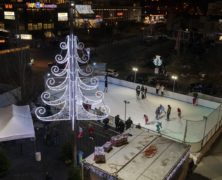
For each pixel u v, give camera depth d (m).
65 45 15.68
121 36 82.19
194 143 19.83
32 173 17.17
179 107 28.61
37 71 42.38
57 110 25.02
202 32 72.81
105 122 23.17
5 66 30.66
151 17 118.94
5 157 16.98
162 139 16.86
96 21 83.81
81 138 21.83
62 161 18.50
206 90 36.78
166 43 72.44
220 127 24.52
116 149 15.53
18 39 37.38
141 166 14.08
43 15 70.94
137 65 52.56
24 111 20.42
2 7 68.50
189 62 53.94
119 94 31.69
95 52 59.41
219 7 96.88
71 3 13.96
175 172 14.84
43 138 21.42
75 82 15.12
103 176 13.77
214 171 18.83
